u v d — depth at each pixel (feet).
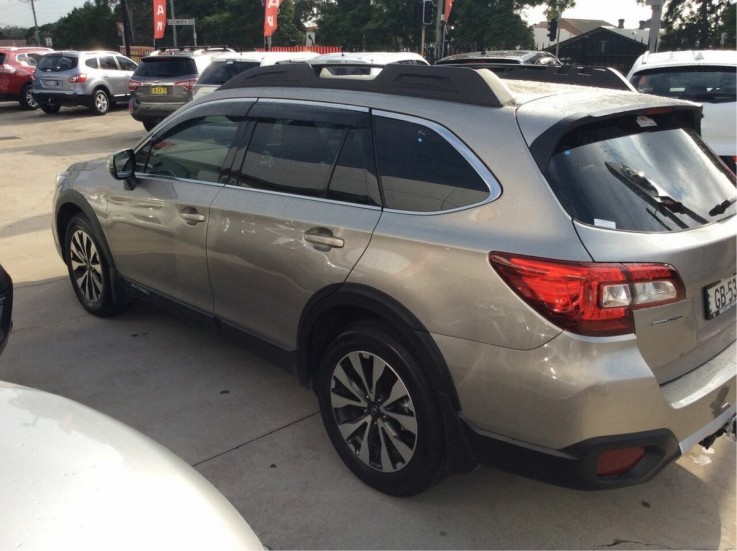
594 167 8.10
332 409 10.11
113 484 5.66
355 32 139.74
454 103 9.04
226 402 12.27
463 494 9.72
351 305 9.32
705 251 8.10
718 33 145.07
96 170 15.34
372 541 8.79
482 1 124.26
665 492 9.83
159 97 46.26
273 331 11.03
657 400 7.52
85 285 16.11
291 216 10.26
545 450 7.70
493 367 7.86
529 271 7.53
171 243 12.76
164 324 15.78
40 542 4.90
